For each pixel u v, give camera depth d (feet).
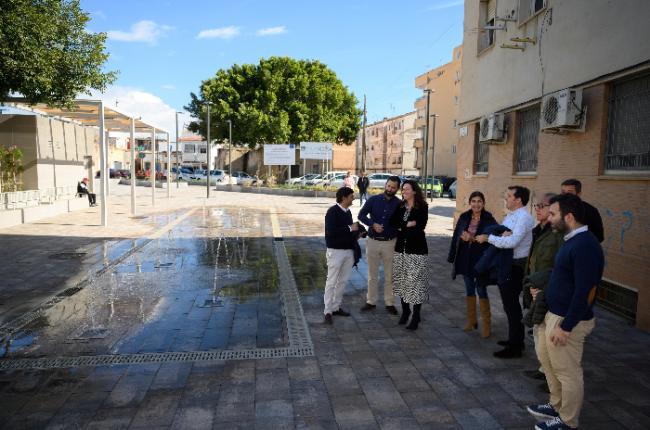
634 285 19.45
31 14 33.14
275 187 112.57
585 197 23.53
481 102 37.86
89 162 67.46
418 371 14.64
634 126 20.88
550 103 24.71
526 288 12.99
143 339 17.24
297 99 137.59
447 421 11.73
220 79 137.28
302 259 32.50
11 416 11.80
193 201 83.92
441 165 157.07
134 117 58.18
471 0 40.29
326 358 15.60
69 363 15.05
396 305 21.91
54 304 21.56
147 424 11.44
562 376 10.87
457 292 24.22
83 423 11.47
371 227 20.16
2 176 57.21
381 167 230.07
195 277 27.02
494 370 14.76
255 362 15.23
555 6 26.25
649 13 19.10
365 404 12.54
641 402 12.73
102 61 40.01
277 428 11.34
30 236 40.60
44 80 34.73
